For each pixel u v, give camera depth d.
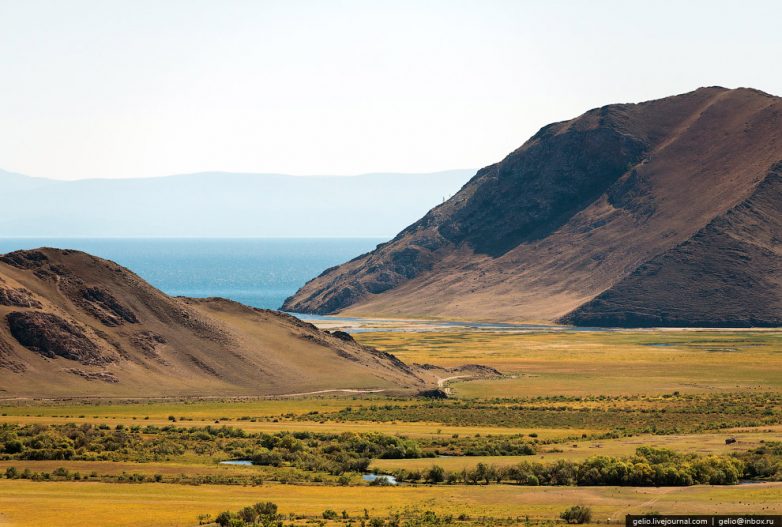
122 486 173.00
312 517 149.25
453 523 147.38
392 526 143.50
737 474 190.88
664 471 185.75
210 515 147.12
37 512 148.00
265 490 173.38
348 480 186.62
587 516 151.25
